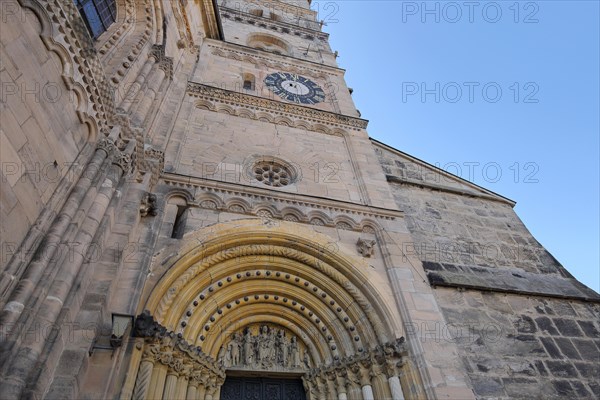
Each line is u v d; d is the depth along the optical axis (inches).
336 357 361.1
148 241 337.4
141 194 341.4
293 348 377.4
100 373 239.1
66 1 255.1
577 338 414.9
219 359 350.6
